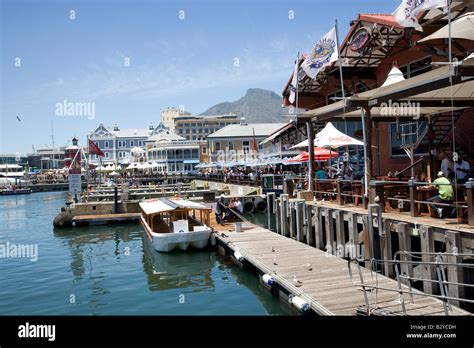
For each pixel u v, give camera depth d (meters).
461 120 18.06
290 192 21.83
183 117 142.88
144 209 23.70
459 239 10.30
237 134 78.44
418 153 20.64
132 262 19.22
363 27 20.86
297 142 32.81
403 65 21.55
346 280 12.06
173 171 88.62
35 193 77.38
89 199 39.56
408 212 13.61
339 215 15.24
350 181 16.42
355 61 23.45
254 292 13.85
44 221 35.88
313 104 29.53
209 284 15.09
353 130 27.28
